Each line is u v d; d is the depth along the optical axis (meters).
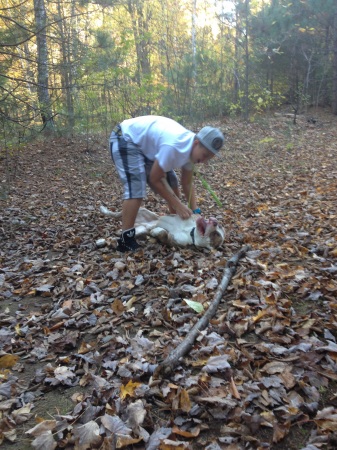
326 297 2.91
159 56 16.66
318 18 17.59
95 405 2.10
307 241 4.14
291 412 1.92
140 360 2.39
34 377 2.39
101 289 3.48
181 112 14.68
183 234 4.04
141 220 4.53
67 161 10.35
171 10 17.69
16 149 10.62
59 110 9.05
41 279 3.87
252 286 3.11
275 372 2.19
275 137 13.45
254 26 17.75
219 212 5.91
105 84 10.24
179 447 1.76
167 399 2.08
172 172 4.25
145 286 3.40
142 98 12.16
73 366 2.48
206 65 15.60
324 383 2.10
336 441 1.74
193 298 3.03
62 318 3.04
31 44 11.38
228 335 2.59
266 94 17.94
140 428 1.91
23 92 8.52
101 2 8.09
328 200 6.10
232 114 17.00
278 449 1.77
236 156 11.04
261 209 5.86
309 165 9.39
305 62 19.09
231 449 1.78
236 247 4.13
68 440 1.90
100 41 8.65
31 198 7.67
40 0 7.73
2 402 2.19
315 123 16.00
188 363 2.32
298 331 2.54
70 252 4.55
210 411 1.98
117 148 3.84
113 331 2.79
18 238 5.41
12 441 1.96
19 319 3.16
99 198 7.58
